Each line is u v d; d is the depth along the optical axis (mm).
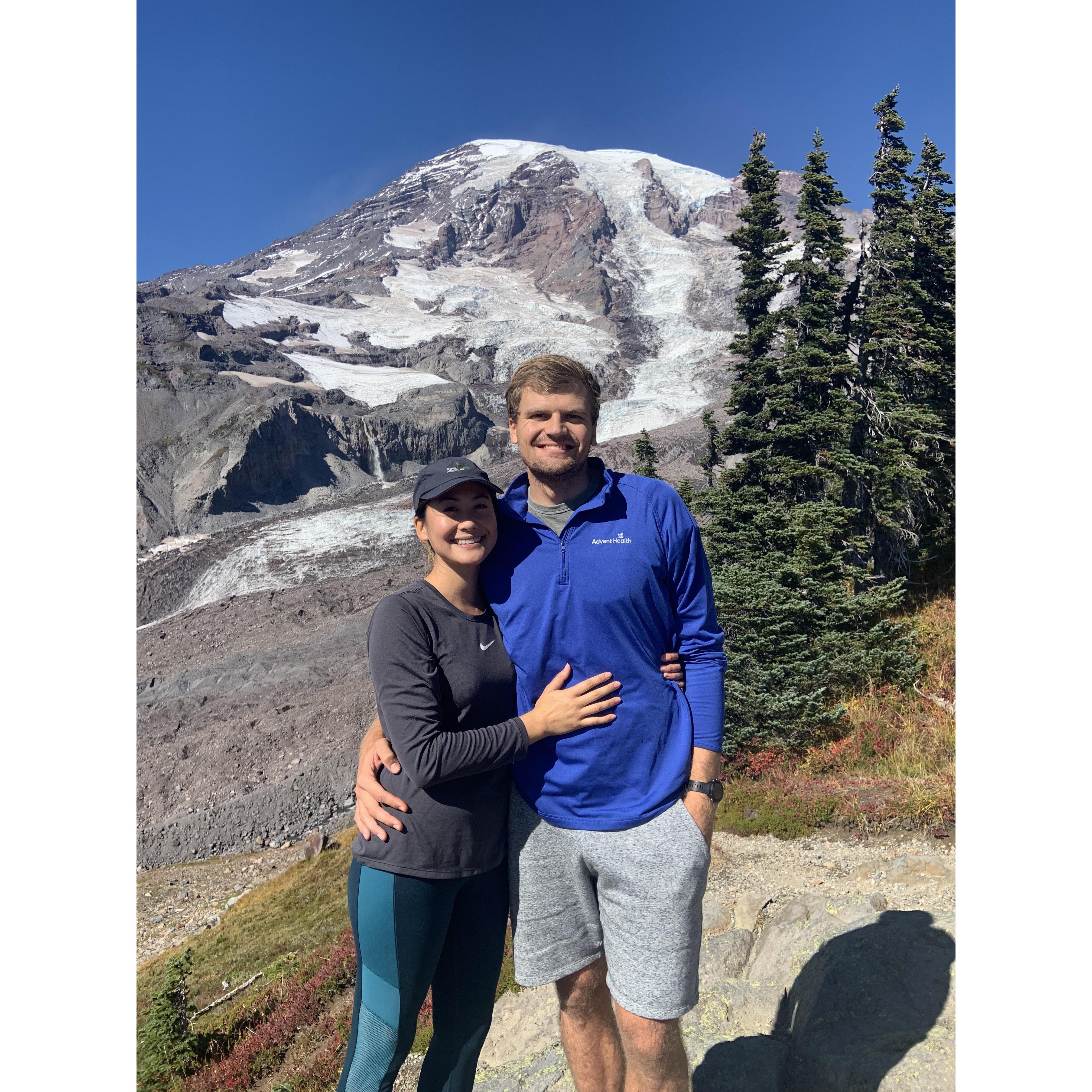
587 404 2115
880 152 20969
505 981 5949
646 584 2070
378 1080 2090
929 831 6730
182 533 102000
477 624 2109
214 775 36719
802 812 7566
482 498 2047
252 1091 7543
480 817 2094
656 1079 2076
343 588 76812
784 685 11141
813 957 3336
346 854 23969
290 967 12250
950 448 19094
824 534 14695
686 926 2027
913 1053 2555
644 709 2066
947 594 16734
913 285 20375
